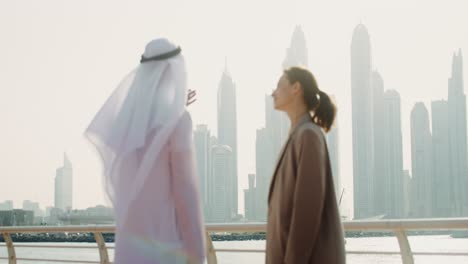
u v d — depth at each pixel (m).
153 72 3.25
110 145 3.21
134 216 3.12
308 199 3.20
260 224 5.59
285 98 3.53
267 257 3.44
